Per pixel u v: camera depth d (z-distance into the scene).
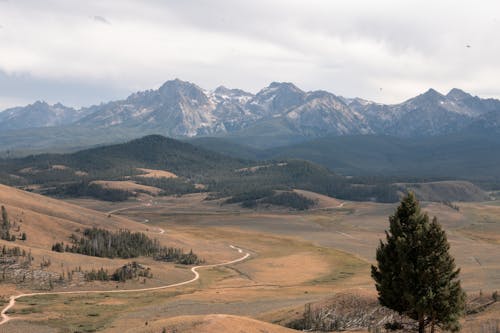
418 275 72.81
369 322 94.69
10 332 104.44
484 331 81.31
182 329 73.38
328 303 105.19
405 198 77.62
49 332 105.56
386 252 77.75
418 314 74.19
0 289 146.50
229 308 126.62
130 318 118.12
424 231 74.06
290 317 103.06
